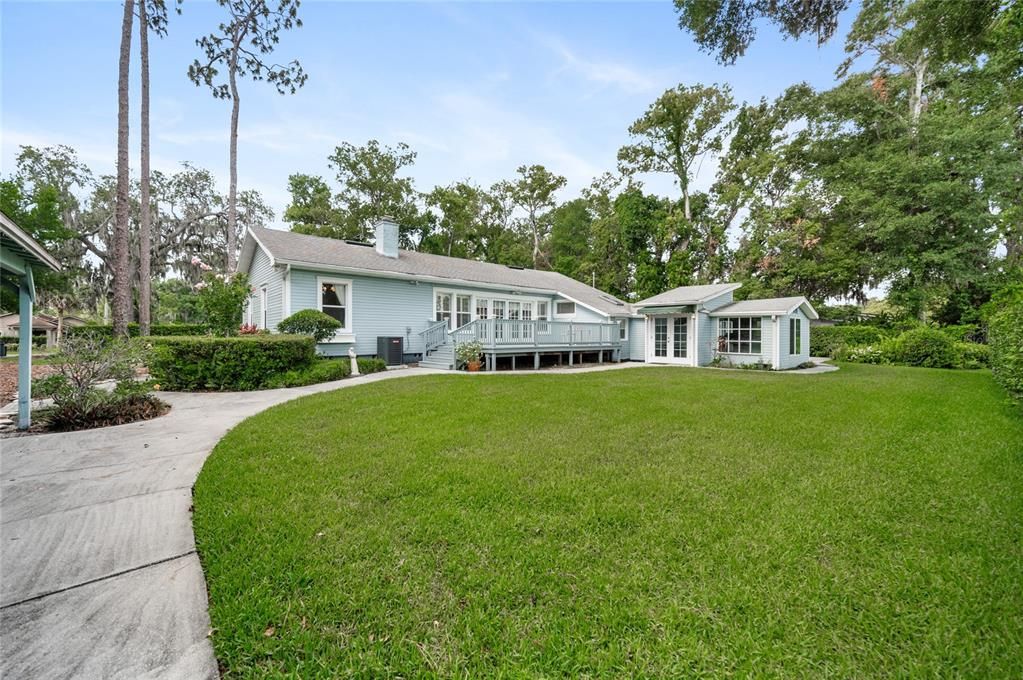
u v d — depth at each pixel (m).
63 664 1.62
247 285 11.98
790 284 21.86
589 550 2.43
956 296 18.84
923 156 17.98
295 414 5.73
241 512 2.85
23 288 5.38
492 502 3.05
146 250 13.87
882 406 6.71
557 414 5.94
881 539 2.56
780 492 3.29
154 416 5.99
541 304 18.16
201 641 1.77
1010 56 10.13
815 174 21.06
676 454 4.23
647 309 16.66
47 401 7.11
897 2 15.45
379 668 1.59
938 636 1.76
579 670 1.60
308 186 28.02
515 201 34.97
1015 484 3.41
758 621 1.85
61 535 2.64
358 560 2.30
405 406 6.26
